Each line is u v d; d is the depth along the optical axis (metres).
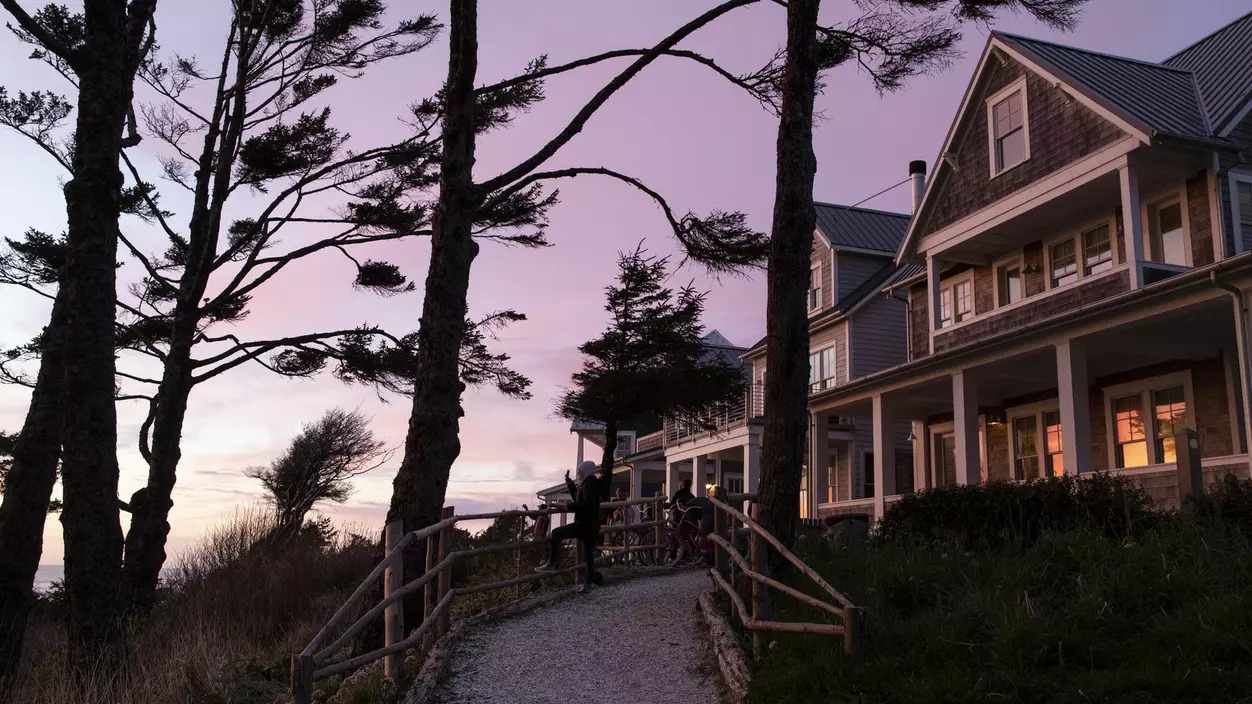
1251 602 5.82
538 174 12.08
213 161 18.83
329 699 7.57
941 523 10.13
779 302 9.20
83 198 12.56
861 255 28.61
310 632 12.12
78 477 12.12
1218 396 14.95
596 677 7.47
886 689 5.62
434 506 10.19
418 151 18.53
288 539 19.22
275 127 17.20
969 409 16.66
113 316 12.77
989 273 20.47
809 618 7.48
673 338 21.39
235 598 14.16
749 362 33.12
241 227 19.97
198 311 17.08
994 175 18.50
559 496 40.62
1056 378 17.78
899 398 19.77
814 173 9.59
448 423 10.48
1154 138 14.41
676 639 8.39
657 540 16.09
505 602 11.04
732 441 28.25
